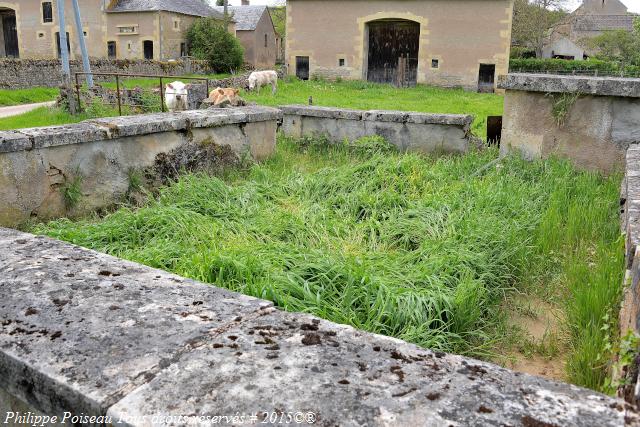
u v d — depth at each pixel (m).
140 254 3.62
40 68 22.55
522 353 3.01
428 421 1.23
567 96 6.64
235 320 1.70
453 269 3.56
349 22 28.81
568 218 4.83
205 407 1.29
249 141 7.21
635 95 6.27
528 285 3.81
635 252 2.37
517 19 43.59
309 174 6.27
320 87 26.11
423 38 27.66
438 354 1.53
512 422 1.23
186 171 6.15
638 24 38.84
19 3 34.72
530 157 7.04
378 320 2.90
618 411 1.28
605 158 6.68
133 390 1.35
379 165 6.21
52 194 4.90
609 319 2.84
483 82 27.31
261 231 4.30
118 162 5.45
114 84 21.09
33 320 1.68
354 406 1.28
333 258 3.57
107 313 1.73
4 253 2.27
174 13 34.19
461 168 6.66
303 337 1.61
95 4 33.72
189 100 16.55
